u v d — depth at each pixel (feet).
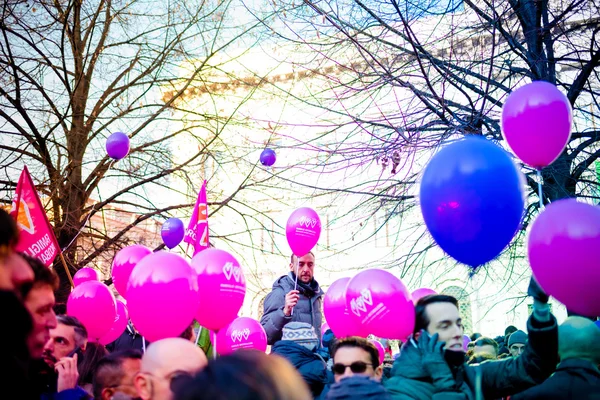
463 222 10.93
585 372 10.83
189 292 11.95
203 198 22.75
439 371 10.23
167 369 7.85
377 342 17.87
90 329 15.53
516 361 10.74
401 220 31.48
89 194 40.86
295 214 19.36
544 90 12.75
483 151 11.21
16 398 6.43
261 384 4.24
